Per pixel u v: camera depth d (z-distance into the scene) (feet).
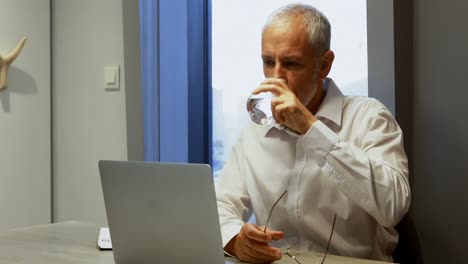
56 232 5.65
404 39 6.11
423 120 6.12
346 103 5.56
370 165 4.56
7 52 8.80
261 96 4.39
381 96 6.14
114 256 4.10
